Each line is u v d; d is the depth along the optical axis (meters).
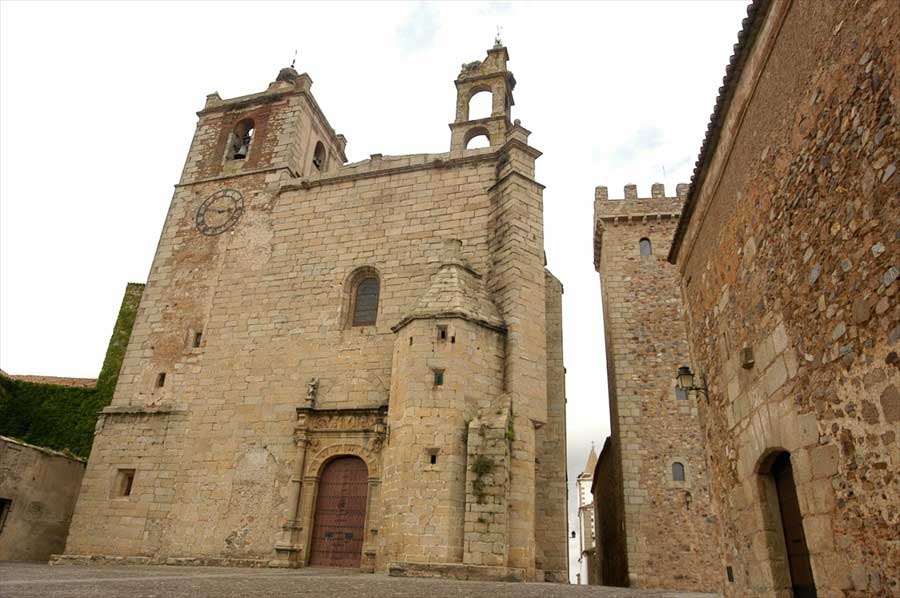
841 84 6.08
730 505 10.20
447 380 18.92
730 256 9.85
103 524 23.41
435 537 17.08
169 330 26.70
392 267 24.77
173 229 29.25
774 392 7.95
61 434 29.70
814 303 6.74
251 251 27.36
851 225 5.90
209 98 33.41
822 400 6.57
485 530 16.91
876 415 5.49
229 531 21.88
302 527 21.09
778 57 7.66
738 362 9.46
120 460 24.42
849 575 5.98
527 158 24.34
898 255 5.10
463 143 27.59
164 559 22.02
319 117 33.25
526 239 22.62
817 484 6.68
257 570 18.70
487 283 22.86
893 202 5.16
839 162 6.13
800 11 6.98
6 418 30.02
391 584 12.39
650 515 26.45
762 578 8.60
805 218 6.94
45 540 24.95
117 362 31.84
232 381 24.62
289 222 27.42
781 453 8.20
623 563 28.06
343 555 20.66
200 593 8.84
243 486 22.45
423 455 18.14
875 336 5.47
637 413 28.64
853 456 5.91
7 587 9.18
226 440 23.53
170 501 23.12
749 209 8.84
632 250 32.75
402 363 19.95
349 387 22.94
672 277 31.64
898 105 5.10
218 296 26.77
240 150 31.38
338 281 25.28
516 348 20.36
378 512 20.25
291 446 22.52
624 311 31.31
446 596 9.76
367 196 26.59
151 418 24.84
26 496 24.38
